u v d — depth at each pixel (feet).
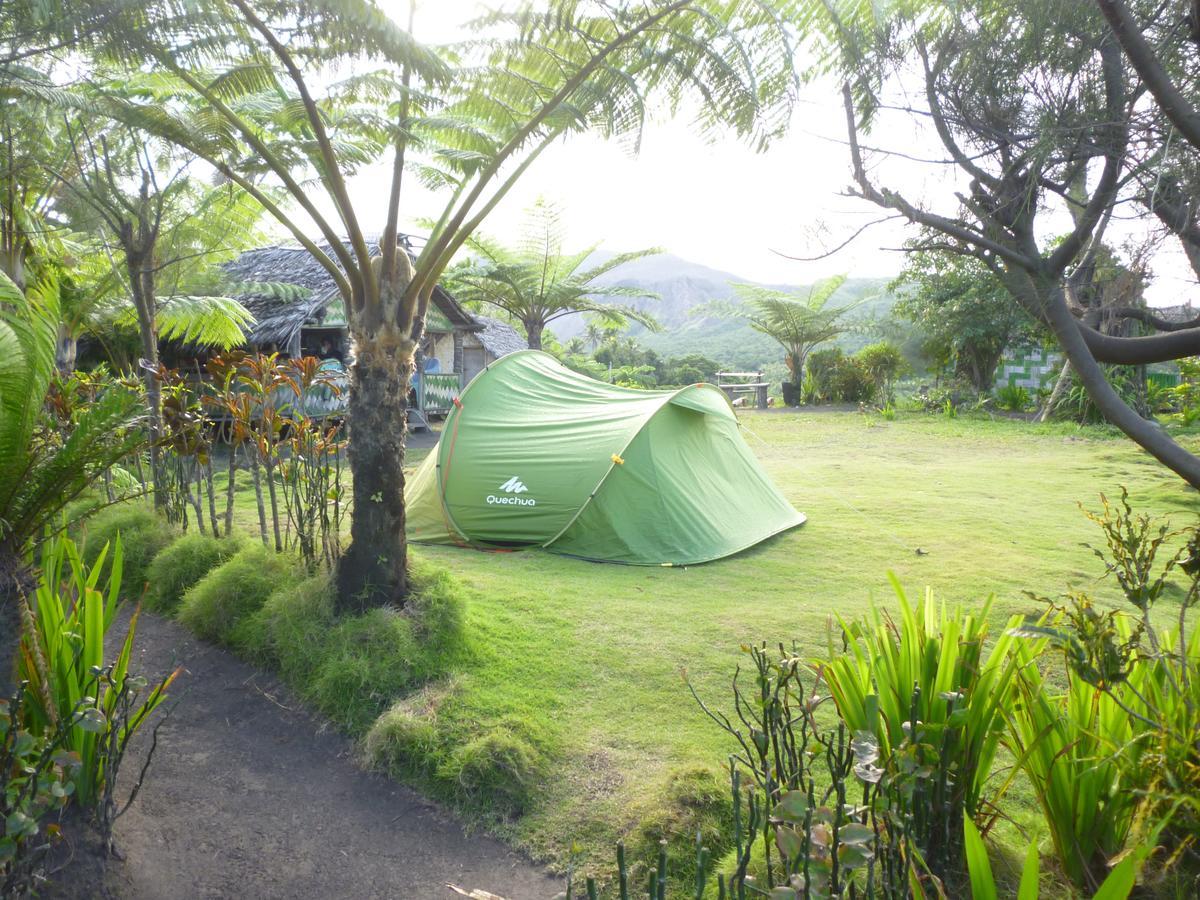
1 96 17.44
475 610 18.48
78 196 23.02
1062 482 37.73
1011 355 74.79
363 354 17.07
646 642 17.20
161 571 20.24
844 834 6.29
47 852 9.26
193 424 21.43
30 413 9.51
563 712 14.32
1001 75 8.79
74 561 11.55
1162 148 8.11
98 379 29.37
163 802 12.14
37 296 10.64
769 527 27.32
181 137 16.37
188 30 14.32
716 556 24.13
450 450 26.35
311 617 16.81
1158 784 7.74
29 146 22.99
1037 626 8.48
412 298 17.13
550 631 17.62
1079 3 8.23
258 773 13.14
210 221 26.43
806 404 84.38
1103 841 8.59
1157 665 8.85
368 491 17.04
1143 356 9.07
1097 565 23.70
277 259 54.34
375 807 12.34
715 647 16.99
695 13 14.43
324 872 10.86
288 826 11.81
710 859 10.50
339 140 16.89
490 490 25.38
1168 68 8.33
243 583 18.37
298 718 14.78
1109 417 8.63
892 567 23.62
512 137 15.84
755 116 14.03
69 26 13.93
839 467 42.98
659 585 21.44
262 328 44.42
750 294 83.05
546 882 10.58
